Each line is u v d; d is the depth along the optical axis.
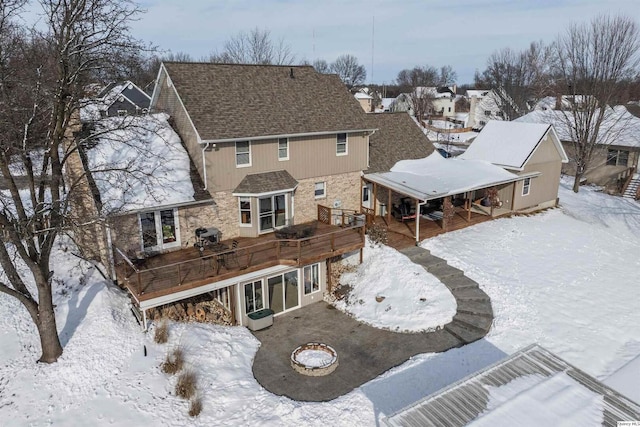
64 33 13.38
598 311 18.22
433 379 14.05
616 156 39.31
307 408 12.99
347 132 24.08
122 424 12.42
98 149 19.55
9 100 13.08
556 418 9.15
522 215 28.89
